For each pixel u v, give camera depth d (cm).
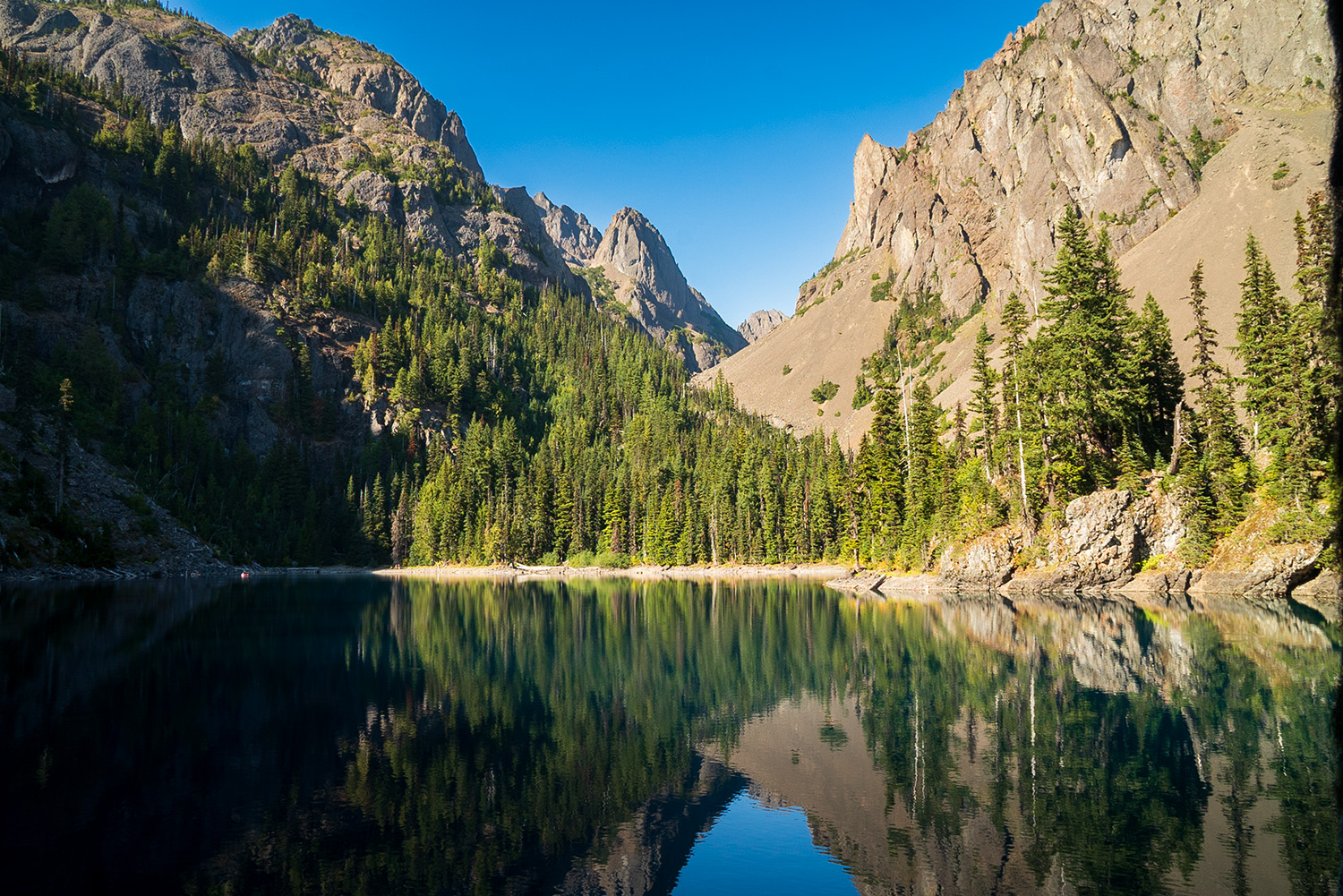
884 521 10838
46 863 1595
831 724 2748
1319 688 3002
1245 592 6506
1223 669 3403
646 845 1736
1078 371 7488
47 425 12006
